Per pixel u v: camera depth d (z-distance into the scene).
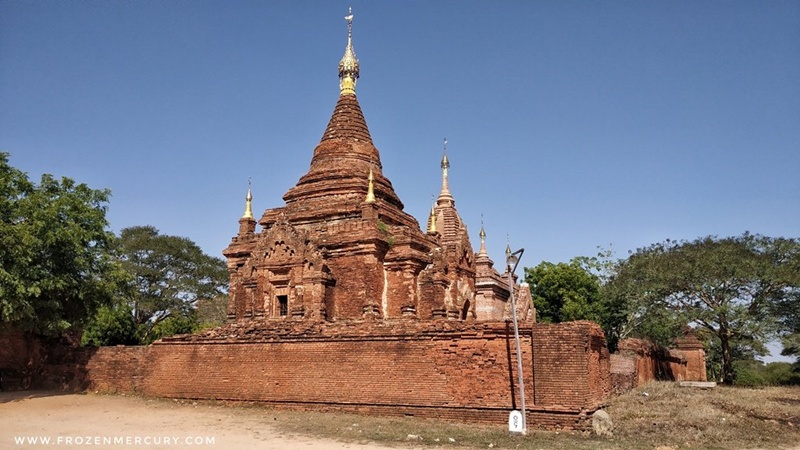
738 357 70.88
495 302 49.75
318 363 26.39
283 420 23.25
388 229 33.72
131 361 31.50
